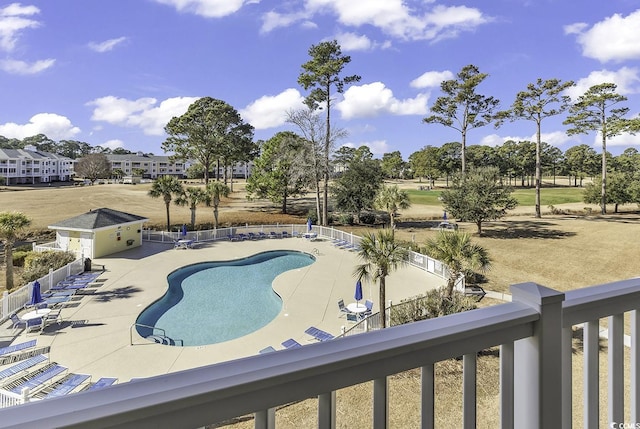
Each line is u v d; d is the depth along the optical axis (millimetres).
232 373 879
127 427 758
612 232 27938
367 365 1059
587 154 76312
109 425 737
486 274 17891
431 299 12188
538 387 1332
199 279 19109
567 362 1479
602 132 36344
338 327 12531
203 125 49312
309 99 33125
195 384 831
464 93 34875
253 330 13062
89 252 21578
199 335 12609
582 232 28312
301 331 12211
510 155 81812
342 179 34656
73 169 86125
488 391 7395
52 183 70500
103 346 11055
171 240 26938
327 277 18547
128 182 73750
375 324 12148
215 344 11305
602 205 38156
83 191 50125
